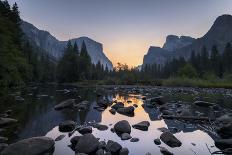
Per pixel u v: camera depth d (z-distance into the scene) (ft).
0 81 125.90
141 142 33.86
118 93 131.03
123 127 39.45
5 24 149.18
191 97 109.29
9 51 137.69
